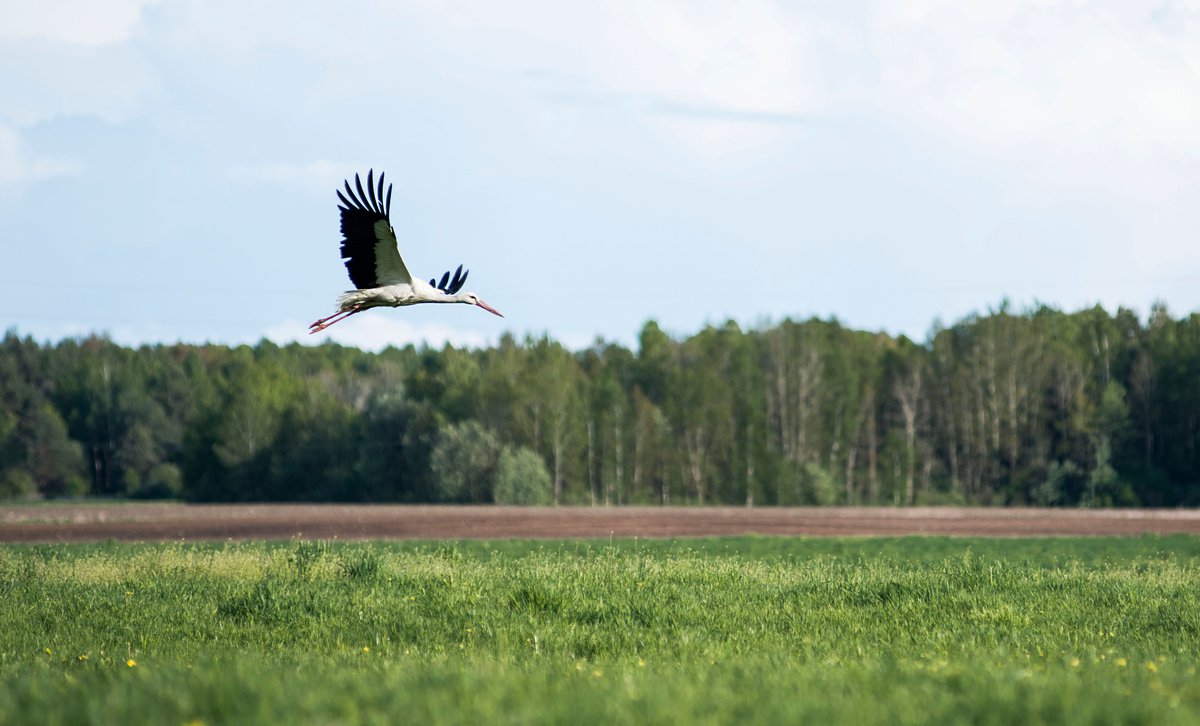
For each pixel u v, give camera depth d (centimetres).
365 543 3809
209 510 6731
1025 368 9019
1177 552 3781
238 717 868
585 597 1841
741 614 1727
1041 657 1344
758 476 8606
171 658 1388
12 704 948
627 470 8769
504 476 7906
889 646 1435
